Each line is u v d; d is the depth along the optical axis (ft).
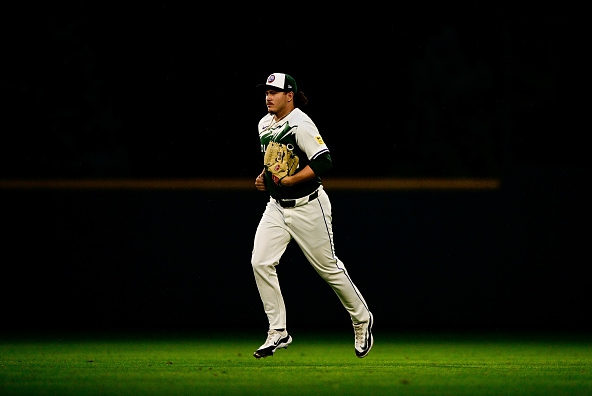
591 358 80.59
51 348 89.10
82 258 113.39
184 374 63.46
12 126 146.82
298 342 98.89
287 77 71.05
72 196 113.39
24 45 148.46
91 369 67.56
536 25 115.96
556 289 112.47
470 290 112.98
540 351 87.92
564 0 116.78
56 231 113.39
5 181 113.19
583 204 111.86
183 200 114.01
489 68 144.05
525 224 112.57
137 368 68.54
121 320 113.50
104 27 141.28
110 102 146.30
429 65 143.74
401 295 113.39
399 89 140.05
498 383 58.75
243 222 113.91
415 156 143.02
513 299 112.57
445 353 85.76
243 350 87.61
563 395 52.47
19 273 112.98
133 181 113.80
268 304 71.36
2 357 79.05
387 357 81.41
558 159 116.37
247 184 114.21
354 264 113.70
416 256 113.39
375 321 113.19
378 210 113.70
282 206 71.31
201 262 113.91
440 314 113.19
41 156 147.33
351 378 61.00
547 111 116.37
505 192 112.68
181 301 113.60
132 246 113.60
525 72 116.57
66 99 147.33
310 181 70.69
